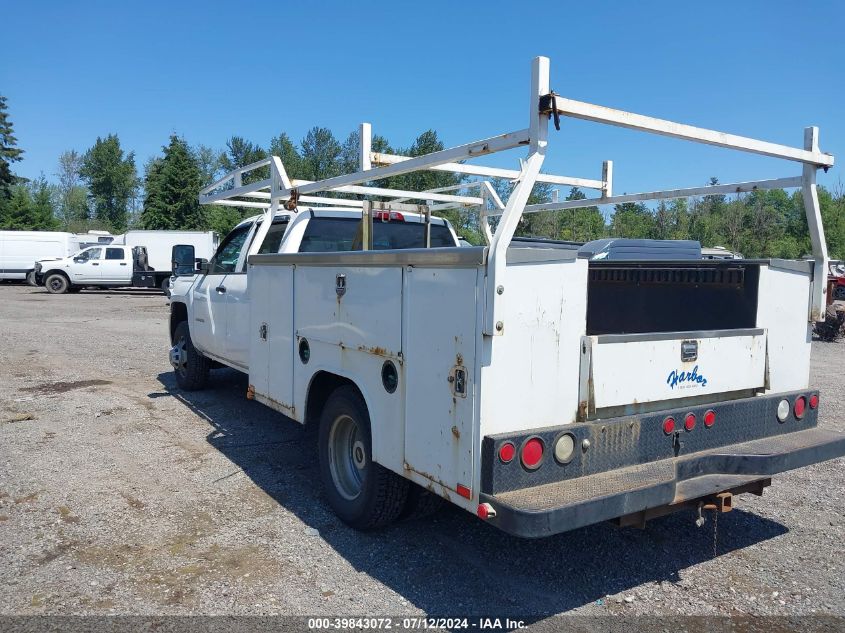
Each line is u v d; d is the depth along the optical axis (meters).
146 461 5.46
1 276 31.36
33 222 62.25
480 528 4.29
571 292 3.12
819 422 7.27
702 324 4.18
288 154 68.00
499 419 2.96
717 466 3.45
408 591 3.47
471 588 3.52
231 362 6.30
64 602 3.29
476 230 9.50
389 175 4.00
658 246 5.16
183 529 4.17
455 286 3.04
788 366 4.01
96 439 6.06
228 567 3.68
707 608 3.35
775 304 3.93
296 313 4.61
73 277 27.22
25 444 5.86
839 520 4.54
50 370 9.64
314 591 3.45
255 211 44.66
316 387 4.55
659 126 3.10
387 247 5.88
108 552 3.83
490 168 4.88
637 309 4.41
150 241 29.50
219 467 5.35
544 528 2.72
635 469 3.24
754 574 3.73
